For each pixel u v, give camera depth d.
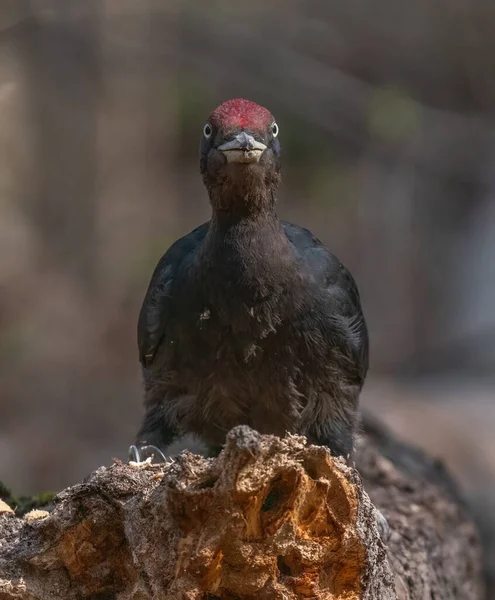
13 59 20.25
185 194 21.78
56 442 15.39
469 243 22.41
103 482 4.58
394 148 21.92
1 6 19.34
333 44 22.83
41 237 19.89
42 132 20.41
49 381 17.09
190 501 4.25
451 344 20.95
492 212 22.45
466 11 22.81
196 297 6.38
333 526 4.48
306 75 22.03
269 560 4.38
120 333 18.52
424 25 23.00
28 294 18.70
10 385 16.88
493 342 20.84
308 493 4.39
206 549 4.28
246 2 22.38
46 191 20.30
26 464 14.79
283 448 4.23
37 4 19.78
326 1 23.02
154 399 6.96
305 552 4.46
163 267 6.92
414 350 21.11
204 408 6.73
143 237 20.41
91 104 20.69
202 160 6.44
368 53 22.95
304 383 6.60
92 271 19.59
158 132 21.55
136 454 6.27
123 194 20.80
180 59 21.62
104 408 16.50
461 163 22.36
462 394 14.97
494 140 22.38
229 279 6.25
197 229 7.21
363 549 4.54
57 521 4.65
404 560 6.55
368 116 18.81
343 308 6.72
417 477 8.58
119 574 4.70
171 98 21.55
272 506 4.38
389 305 21.94
